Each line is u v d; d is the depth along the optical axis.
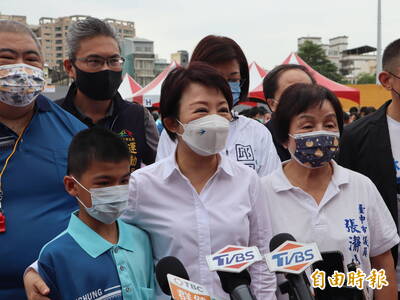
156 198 2.02
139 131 3.27
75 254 1.80
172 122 2.08
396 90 2.83
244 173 2.13
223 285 1.47
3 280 2.07
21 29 2.27
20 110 2.25
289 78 3.17
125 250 1.90
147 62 71.69
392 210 2.78
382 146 2.84
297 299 1.41
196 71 1.98
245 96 3.12
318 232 2.14
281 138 2.30
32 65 2.28
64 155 2.29
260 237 2.10
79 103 3.19
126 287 1.82
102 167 1.83
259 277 1.98
